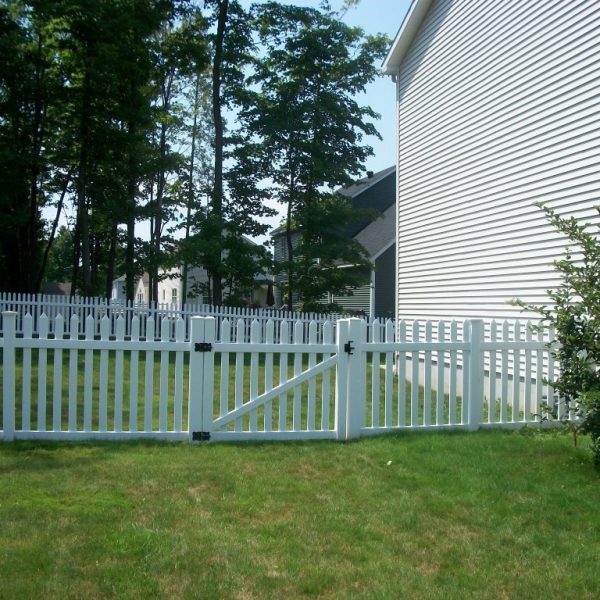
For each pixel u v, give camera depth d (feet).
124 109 78.74
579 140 29.50
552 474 19.02
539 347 25.82
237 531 14.80
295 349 23.61
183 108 108.17
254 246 84.43
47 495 16.67
